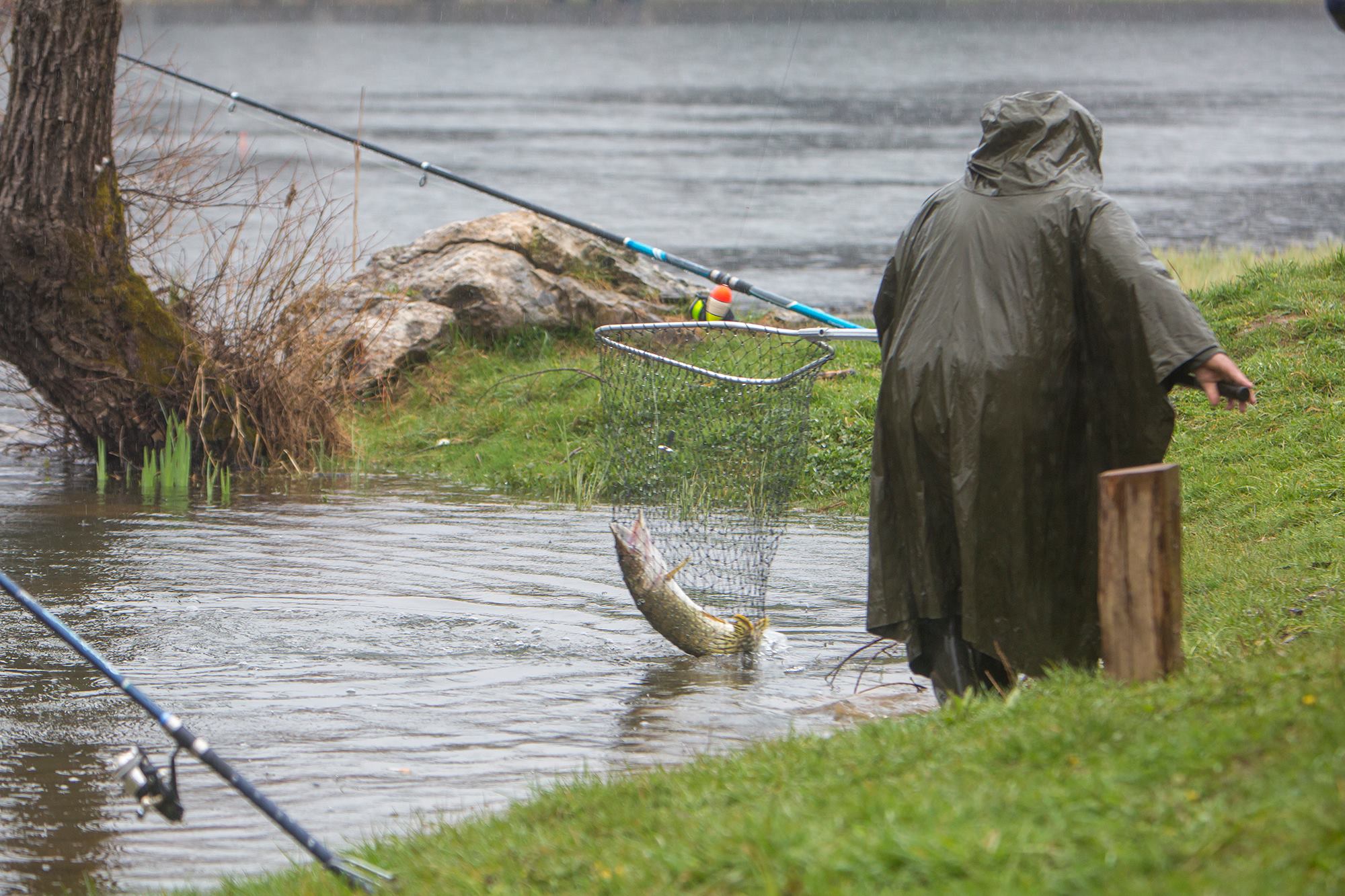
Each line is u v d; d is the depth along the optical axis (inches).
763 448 1149.1
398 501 1728.6
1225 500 1378.0
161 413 1903.3
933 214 882.1
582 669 1066.1
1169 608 725.3
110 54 1829.5
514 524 1590.8
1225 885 465.7
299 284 1991.9
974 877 493.7
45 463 1974.7
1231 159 6156.5
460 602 1258.0
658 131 7431.1
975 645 829.8
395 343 2219.5
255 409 1966.0
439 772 848.3
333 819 778.8
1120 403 818.8
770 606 1252.5
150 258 1988.2
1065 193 837.8
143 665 1067.3
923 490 852.6
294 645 1123.9
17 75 1813.5
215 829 772.6
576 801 697.0
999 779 593.0
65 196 1836.9
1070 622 847.1
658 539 1160.2
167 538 1504.7
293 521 1600.6
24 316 1862.7
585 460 1856.5
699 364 1464.1
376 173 5423.2
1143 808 534.6
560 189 5068.9
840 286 3275.1
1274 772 545.3
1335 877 466.6
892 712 948.0
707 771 706.8
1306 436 1451.8
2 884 711.1
